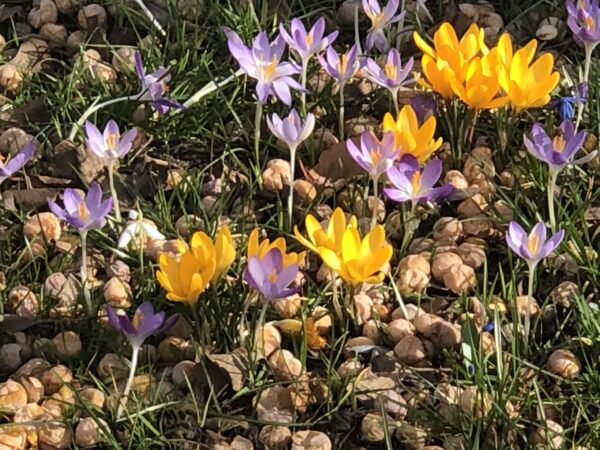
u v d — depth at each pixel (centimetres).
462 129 67
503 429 53
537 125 60
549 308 60
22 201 66
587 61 68
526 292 61
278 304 59
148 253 62
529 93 64
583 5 68
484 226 64
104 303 59
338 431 54
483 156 68
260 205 66
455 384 56
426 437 53
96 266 62
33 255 62
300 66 69
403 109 62
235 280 60
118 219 64
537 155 59
